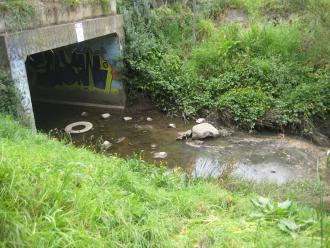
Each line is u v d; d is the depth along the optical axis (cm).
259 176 762
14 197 305
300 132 967
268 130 1007
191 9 1545
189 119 1122
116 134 1049
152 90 1191
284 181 727
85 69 1284
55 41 932
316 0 1045
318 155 858
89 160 559
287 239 345
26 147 536
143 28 1321
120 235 329
